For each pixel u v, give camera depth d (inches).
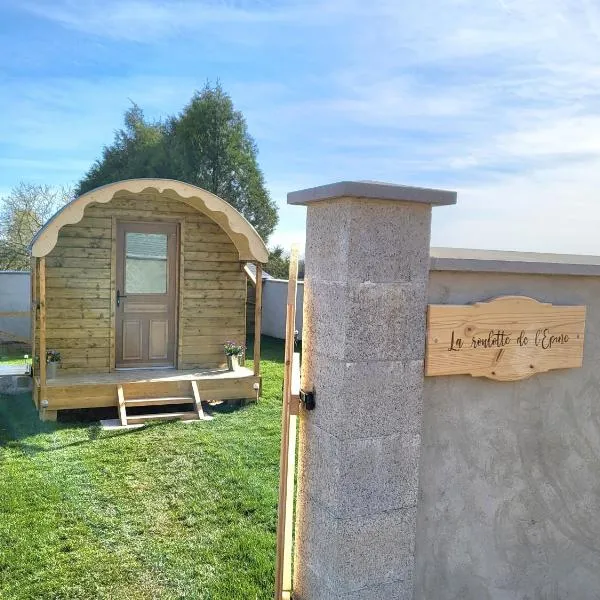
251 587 137.9
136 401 300.7
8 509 178.9
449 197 99.0
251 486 201.6
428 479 107.7
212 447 247.1
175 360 359.9
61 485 200.1
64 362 328.8
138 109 1123.3
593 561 126.5
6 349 523.8
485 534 114.5
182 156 971.9
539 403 118.2
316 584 103.3
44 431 270.1
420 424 103.3
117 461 228.1
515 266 109.3
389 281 97.8
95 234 334.0
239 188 988.6
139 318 352.8
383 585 101.2
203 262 362.6
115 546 157.8
